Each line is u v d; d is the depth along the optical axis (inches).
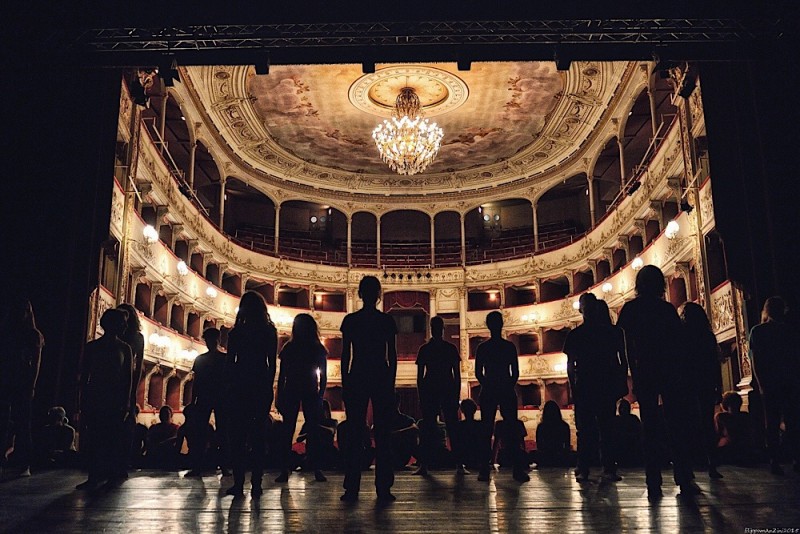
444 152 1216.2
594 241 1095.0
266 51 402.9
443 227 1466.5
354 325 212.2
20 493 218.5
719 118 444.8
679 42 394.9
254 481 211.8
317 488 241.9
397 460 354.9
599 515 163.6
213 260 1093.1
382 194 1360.7
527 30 403.5
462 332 1302.9
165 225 892.6
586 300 243.9
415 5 379.2
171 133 1032.8
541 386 1198.3
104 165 450.6
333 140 1159.0
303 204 1438.2
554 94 986.7
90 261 429.7
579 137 1097.4
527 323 1238.9
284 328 1244.5
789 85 412.5
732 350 593.6
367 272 1330.0
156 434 388.5
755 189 422.3
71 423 406.9
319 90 973.8
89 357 229.1
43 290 407.2
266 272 1235.2
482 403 265.4
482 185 1326.3
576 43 398.3
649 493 195.3
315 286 1299.2
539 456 353.7
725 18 376.2
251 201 1392.7
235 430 213.0
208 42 403.5
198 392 296.4
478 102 1013.2
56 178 420.2
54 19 382.0
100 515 168.1
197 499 204.1
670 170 738.8
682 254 709.9
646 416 195.9
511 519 159.8
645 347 195.8
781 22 379.6
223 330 1133.7
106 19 381.1
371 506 186.9
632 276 927.7
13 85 416.5
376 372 207.9
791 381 248.7
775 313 256.8
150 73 612.1
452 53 408.8
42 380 400.5
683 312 256.4
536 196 1280.8
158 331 810.8
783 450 326.3
